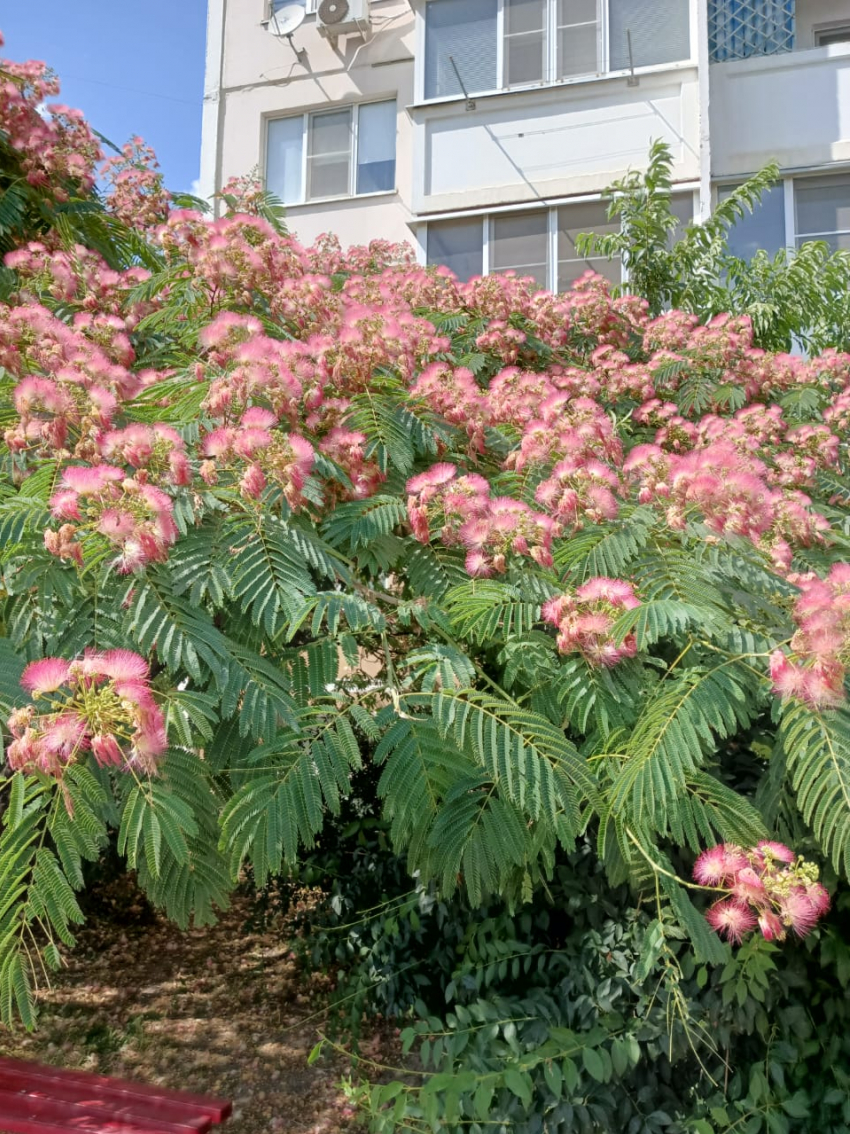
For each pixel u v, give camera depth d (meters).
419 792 2.17
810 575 2.82
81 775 1.81
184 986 4.93
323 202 13.90
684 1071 2.85
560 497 2.86
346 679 2.61
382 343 3.52
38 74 5.78
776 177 7.89
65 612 2.14
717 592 2.55
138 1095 3.03
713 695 2.19
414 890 4.01
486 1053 2.82
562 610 2.40
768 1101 2.58
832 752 2.04
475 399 3.48
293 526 2.62
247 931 4.96
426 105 12.68
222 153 14.39
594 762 2.35
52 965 1.80
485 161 12.46
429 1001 3.97
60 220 5.21
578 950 3.14
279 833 1.99
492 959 3.27
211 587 2.25
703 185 11.46
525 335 5.62
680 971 2.70
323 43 14.14
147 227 6.27
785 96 11.72
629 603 2.41
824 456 4.52
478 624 2.51
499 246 12.50
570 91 12.17
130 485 2.12
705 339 5.53
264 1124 3.71
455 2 12.98
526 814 2.23
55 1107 2.88
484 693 2.32
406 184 13.60
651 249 7.91
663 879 2.42
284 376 2.88
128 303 4.18
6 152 5.27
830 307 7.50
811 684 2.07
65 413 2.55
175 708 1.97
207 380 3.07
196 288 3.84
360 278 5.36
